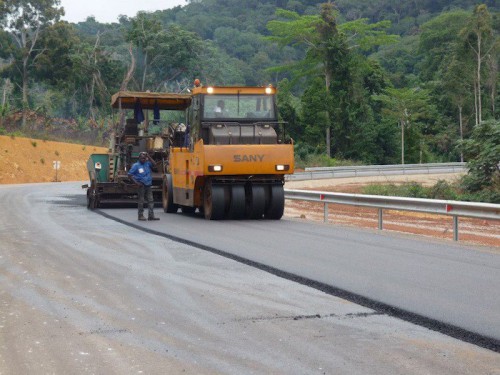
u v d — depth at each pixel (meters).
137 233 17.25
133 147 26.48
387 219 24.58
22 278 10.80
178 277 10.84
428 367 6.21
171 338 7.20
